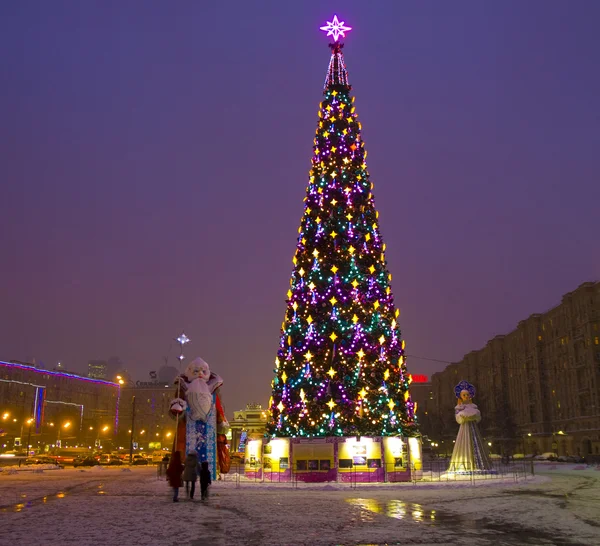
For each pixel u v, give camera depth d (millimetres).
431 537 11688
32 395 135500
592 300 92875
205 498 19219
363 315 29781
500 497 20297
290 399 29609
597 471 44375
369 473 27953
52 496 20453
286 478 28469
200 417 23031
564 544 10938
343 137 33094
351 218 31328
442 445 124125
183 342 24359
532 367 112000
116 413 171250
